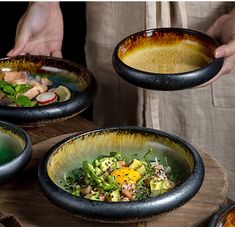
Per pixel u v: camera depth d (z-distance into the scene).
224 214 1.02
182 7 1.53
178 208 1.06
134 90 1.65
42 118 1.29
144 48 1.41
